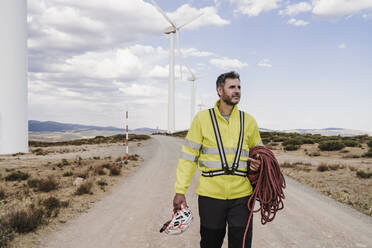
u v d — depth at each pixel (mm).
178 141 45719
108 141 46094
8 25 25531
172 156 19984
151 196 7234
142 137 57812
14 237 3975
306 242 4066
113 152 23562
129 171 12016
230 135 2117
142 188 8328
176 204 2125
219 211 2109
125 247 3811
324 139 38844
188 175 2170
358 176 10742
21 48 26219
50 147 32781
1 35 25266
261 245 3955
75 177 9672
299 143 31688
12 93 25484
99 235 4266
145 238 4176
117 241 4031
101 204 6238
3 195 6645
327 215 5578
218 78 2191
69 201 6246
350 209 6137
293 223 5020
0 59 25047
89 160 16172
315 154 21172
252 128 2248
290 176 11148
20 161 15773
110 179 9711
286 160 17922
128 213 5578
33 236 4090
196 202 6715
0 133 24906
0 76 25062
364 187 8711
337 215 5590
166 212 5699
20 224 4223
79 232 4371
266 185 2184
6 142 25062
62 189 7770
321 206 6355
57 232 4324
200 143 2180
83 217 5188
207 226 2146
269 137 44719
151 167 13625
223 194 2088
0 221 4359
